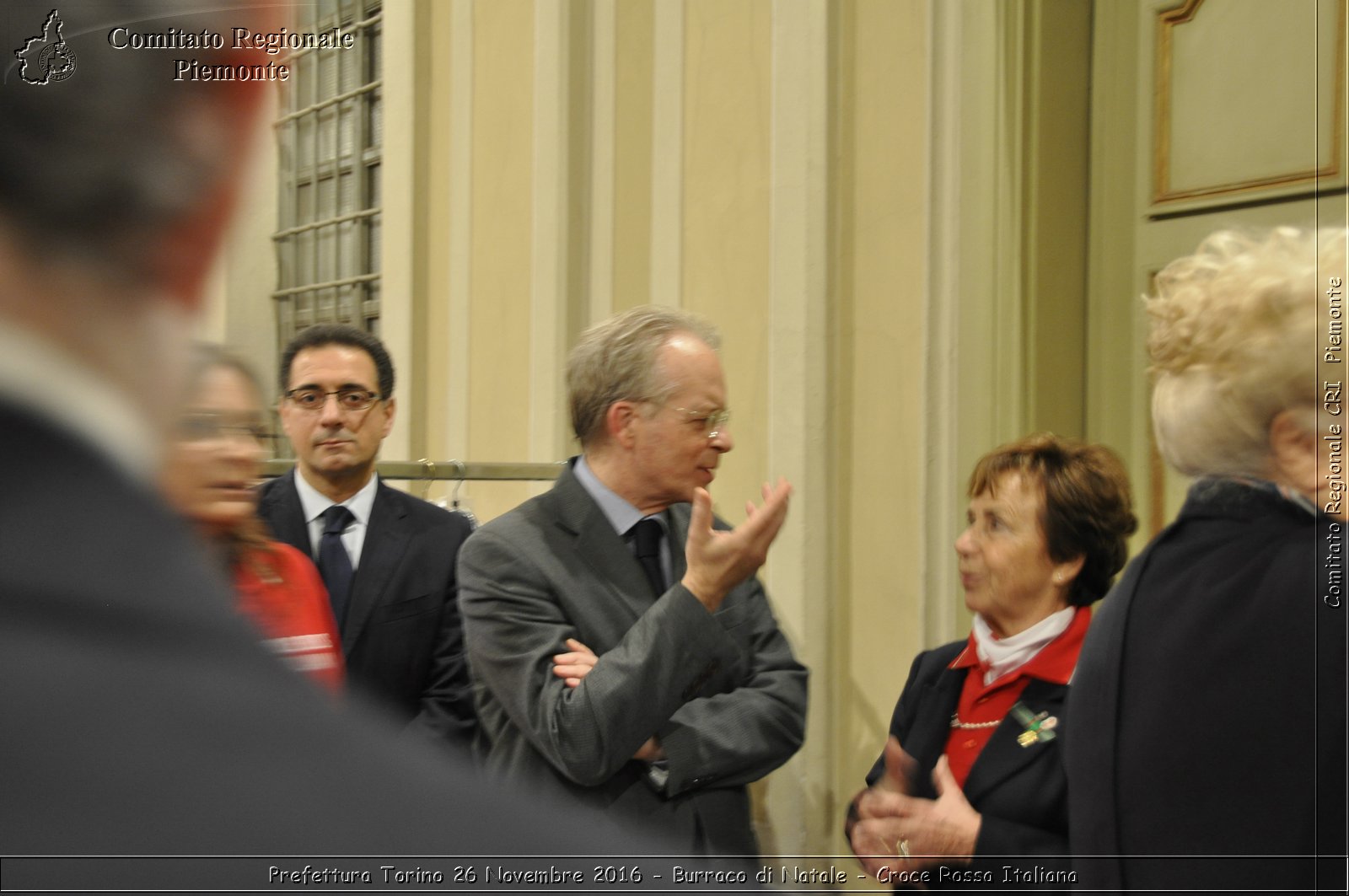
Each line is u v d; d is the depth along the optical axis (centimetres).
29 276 26
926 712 184
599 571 183
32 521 24
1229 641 94
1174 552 104
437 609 225
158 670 24
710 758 175
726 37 323
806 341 297
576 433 195
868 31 293
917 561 278
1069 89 275
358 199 464
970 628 272
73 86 26
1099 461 181
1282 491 99
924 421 278
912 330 283
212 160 29
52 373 26
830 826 290
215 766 23
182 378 29
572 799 170
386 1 438
